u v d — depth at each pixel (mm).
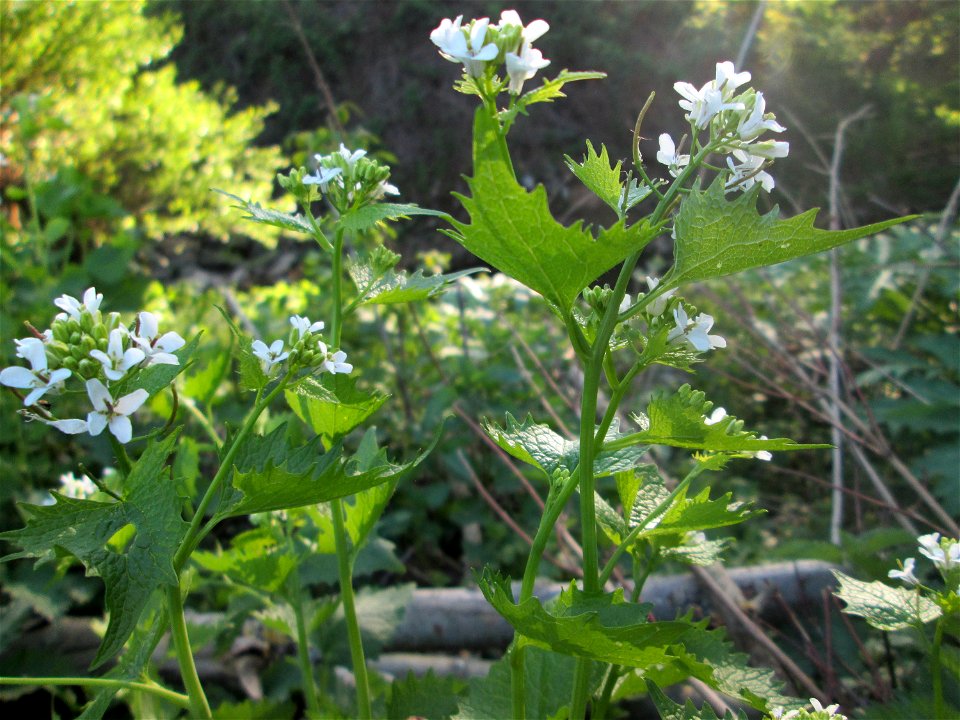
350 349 594
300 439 262
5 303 476
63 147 629
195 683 172
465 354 568
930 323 604
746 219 142
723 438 149
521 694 180
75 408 446
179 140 722
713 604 345
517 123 1301
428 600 368
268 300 700
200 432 446
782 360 471
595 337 168
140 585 138
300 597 253
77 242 714
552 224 141
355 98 1458
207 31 1528
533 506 488
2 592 373
